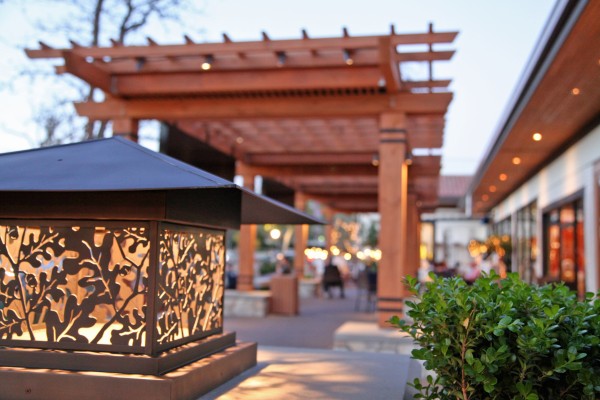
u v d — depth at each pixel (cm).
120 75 926
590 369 343
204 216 494
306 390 496
